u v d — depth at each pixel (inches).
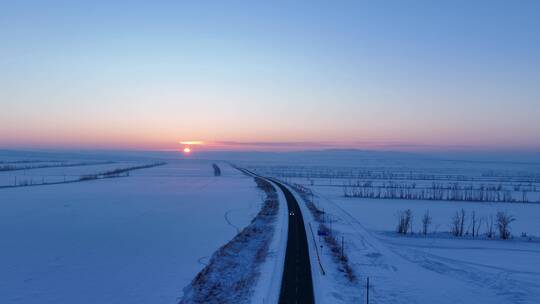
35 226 2482.8
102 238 2171.5
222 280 1471.5
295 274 1397.6
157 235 2251.5
